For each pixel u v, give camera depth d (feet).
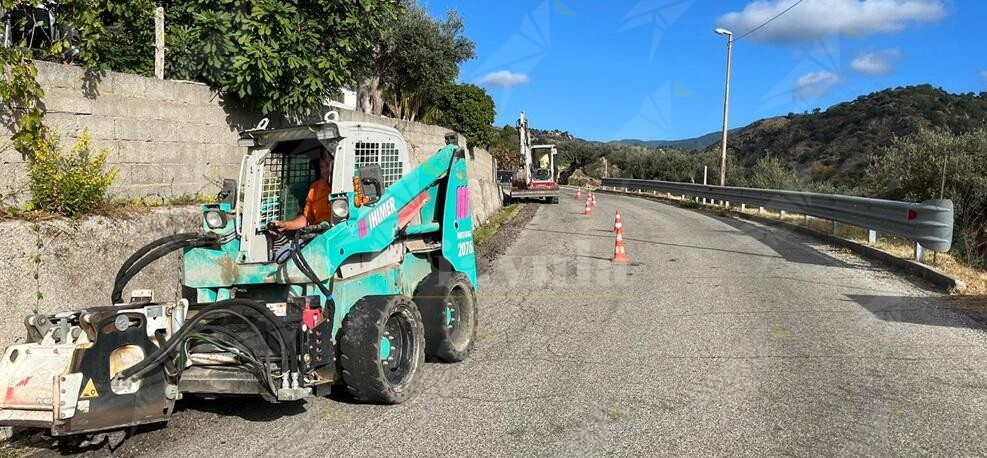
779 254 46.19
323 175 19.61
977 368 21.02
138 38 30.71
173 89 27.04
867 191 61.16
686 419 17.15
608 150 219.82
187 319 16.66
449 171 24.40
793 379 20.18
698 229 63.26
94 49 26.84
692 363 22.02
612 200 117.19
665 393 19.16
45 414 14.37
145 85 25.72
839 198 52.11
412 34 71.61
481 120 97.66
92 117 23.52
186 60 29.27
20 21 24.75
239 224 18.80
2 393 14.56
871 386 19.47
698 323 27.32
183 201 27.20
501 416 17.60
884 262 41.78
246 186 18.80
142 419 15.28
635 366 21.83
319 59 30.01
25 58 20.43
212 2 29.14
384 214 20.16
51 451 15.76
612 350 23.77
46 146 21.07
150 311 15.84
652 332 26.11
